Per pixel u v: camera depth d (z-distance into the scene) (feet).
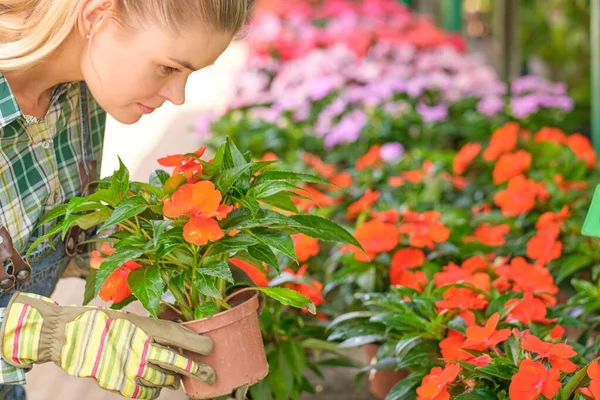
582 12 26.61
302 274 10.25
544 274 9.01
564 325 8.36
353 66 22.12
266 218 6.20
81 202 5.98
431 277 10.04
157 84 6.13
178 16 5.74
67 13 5.77
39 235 6.83
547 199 12.19
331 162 17.48
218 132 18.98
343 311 11.06
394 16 29.48
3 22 5.84
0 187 6.28
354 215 12.94
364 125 17.78
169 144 24.20
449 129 18.19
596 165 14.21
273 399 9.27
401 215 10.89
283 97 20.63
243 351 6.26
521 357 7.08
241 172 6.13
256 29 25.00
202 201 5.82
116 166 22.70
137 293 5.89
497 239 10.87
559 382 6.60
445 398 6.99
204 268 6.06
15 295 5.94
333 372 11.40
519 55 25.94
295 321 9.39
